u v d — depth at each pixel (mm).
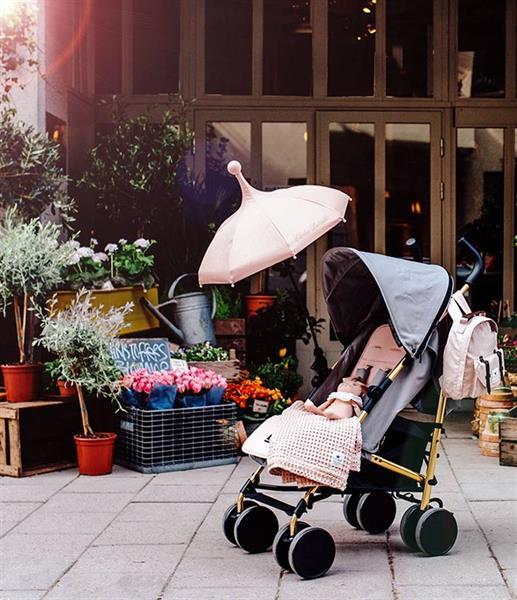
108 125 8172
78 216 7691
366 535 5094
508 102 8117
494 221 8156
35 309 6312
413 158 8148
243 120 8133
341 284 4984
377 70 8125
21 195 6617
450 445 6992
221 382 6543
